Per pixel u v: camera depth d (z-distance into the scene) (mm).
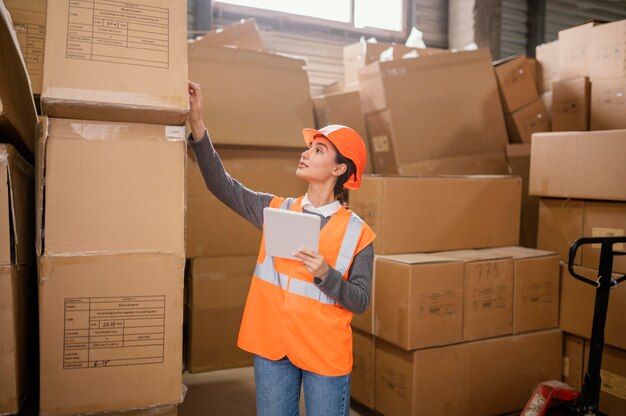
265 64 2744
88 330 1165
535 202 3025
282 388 1339
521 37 4707
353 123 2969
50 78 1105
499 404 2285
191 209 2660
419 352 2082
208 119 2572
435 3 4578
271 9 3949
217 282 2770
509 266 2299
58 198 1149
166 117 1208
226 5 3785
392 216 2252
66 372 1154
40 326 1138
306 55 4082
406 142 2791
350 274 1354
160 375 1213
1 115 1145
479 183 2477
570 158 2361
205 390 2561
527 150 2986
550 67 3492
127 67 1163
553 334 2422
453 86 2916
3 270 1155
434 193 2355
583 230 2371
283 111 2750
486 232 2508
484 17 4391
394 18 4461
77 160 1166
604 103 2846
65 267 1149
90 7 1160
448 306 2145
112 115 1182
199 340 2766
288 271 1328
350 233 1358
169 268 1219
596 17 4922
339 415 1317
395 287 2123
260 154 2744
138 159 1208
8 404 1172
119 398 1187
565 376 2490
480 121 2961
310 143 1458
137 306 1197
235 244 2756
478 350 2221
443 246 2385
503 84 3133
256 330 1354
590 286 2324
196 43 2604
